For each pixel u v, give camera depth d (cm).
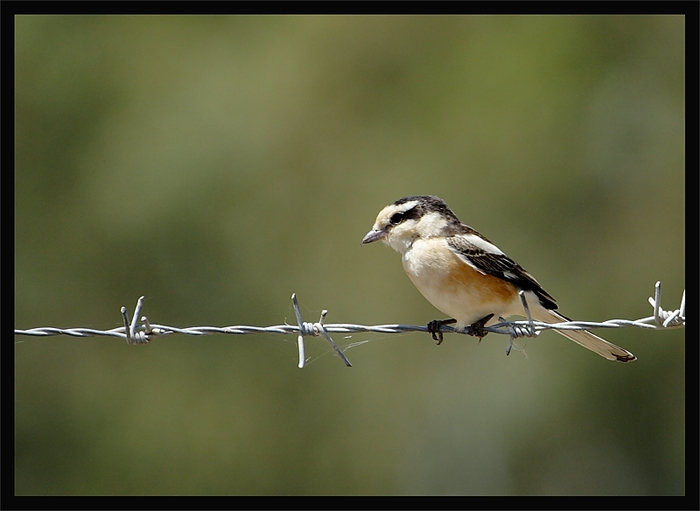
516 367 1499
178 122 1667
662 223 1638
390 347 1509
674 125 1684
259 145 1673
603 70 1733
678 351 1474
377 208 1653
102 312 1543
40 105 1647
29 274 1548
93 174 1619
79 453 1402
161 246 1580
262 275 1593
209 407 1446
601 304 1616
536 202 1673
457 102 1722
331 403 1461
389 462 1442
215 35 1764
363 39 1759
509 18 1770
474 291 778
